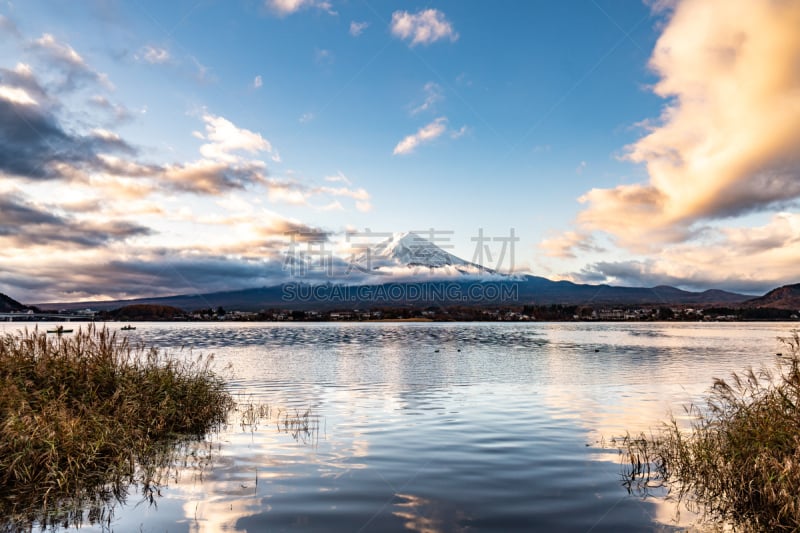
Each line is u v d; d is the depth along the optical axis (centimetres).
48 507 936
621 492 1038
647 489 1056
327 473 1166
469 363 4450
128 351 1823
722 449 1175
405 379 3212
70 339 1695
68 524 854
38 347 1634
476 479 1125
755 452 1075
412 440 1516
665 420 1834
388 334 12512
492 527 852
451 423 1788
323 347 6919
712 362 4509
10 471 1048
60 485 1033
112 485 1068
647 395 2495
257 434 1594
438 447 1430
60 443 1155
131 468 1179
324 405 2188
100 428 1304
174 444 1452
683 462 1223
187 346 6462
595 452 1373
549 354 5603
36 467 1089
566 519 891
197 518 884
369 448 1414
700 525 867
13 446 1100
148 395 1695
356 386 2867
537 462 1268
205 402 1873
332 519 883
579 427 1712
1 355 1581
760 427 1128
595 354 5597
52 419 1243
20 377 1481
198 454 1338
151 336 9488
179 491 1033
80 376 1591
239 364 4259
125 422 1452
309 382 3056
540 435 1584
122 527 842
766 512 924
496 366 4172
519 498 998
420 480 1117
